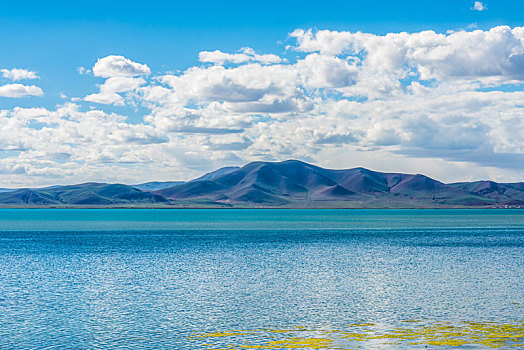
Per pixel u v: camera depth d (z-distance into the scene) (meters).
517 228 168.75
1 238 119.88
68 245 98.06
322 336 30.42
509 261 67.25
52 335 31.28
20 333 31.77
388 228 170.62
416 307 38.19
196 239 115.19
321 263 66.38
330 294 43.81
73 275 55.72
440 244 98.69
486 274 55.09
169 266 63.41
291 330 31.92
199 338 30.34
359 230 157.25
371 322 33.75
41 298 42.50
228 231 151.25
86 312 37.22
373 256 75.25
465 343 28.39
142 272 58.03
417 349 27.52
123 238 119.06
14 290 46.31
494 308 37.59
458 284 48.47
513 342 28.50
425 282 49.88
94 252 82.62
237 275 55.47
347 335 30.58
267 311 37.31
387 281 50.69
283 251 84.06
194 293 44.59
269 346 28.52
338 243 102.44
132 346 28.97
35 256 76.19
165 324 33.69
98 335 31.22
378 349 27.59
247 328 32.50
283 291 45.44
